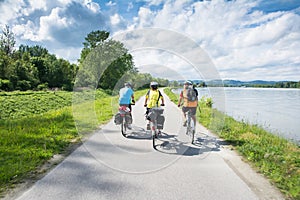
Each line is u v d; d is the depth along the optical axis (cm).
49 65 4716
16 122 876
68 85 3962
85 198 317
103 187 347
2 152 496
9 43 4634
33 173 399
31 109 1580
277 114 1409
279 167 421
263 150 513
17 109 1503
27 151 503
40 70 4562
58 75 4562
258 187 352
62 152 517
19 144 559
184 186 352
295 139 766
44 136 631
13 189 341
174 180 372
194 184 359
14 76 3656
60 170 412
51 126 764
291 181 366
